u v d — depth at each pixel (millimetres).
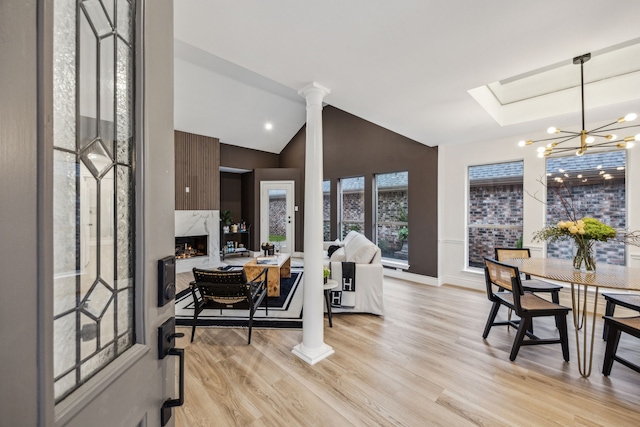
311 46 1753
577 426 1554
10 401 337
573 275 2217
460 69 2041
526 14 1463
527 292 2838
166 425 702
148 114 638
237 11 1424
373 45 1738
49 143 396
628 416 1621
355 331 2764
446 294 4023
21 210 354
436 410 1674
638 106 2805
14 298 344
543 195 3695
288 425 1562
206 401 1746
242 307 2725
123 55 617
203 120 5621
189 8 1400
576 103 2980
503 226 4102
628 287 1881
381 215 5465
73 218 504
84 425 450
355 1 1360
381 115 3029
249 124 6246
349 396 1793
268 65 1979
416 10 1433
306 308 2289
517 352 2203
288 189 7004
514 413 1651
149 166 642
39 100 379
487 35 1646
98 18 560
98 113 559
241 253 7172
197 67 4602
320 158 2326
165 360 716
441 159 4555
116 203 599
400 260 5172
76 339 499
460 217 4434
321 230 2324
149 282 638
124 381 549
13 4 347
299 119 6746
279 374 2025
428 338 2607
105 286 569
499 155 4039
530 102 3281
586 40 1696
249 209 7273
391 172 5246
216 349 2396
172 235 748
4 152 331
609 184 3297
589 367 1988
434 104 2715
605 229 2285
